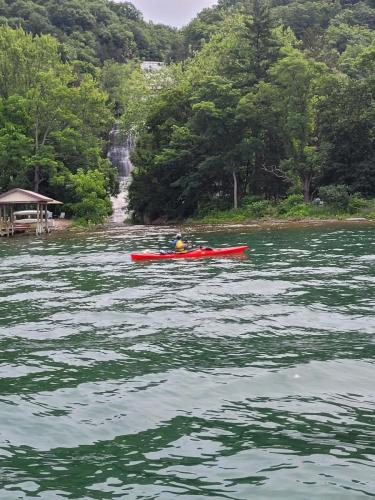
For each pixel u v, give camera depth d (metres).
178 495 4.52
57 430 5.86
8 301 13.05
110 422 6.02
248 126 43.53
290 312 10.98
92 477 4.86
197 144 45.84
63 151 49.53
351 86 41.88
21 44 49.66
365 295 12.36
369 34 98.31
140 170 49.19
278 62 44.66
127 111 58.84
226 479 4.75
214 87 43.31
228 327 10.00
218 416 6.08
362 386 6.89
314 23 111.88
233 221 40.94
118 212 60.12
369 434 5.53
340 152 41.31
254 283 14.34
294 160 42.78
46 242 29.66
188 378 7.31
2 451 5.41
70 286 14.91
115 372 7.68
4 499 4.52
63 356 8.53
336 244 22.70
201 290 13.66
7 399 6.78
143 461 5.12
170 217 49.44
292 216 39.91
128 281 15.44
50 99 47.47
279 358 8.08
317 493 4.49
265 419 5.96
